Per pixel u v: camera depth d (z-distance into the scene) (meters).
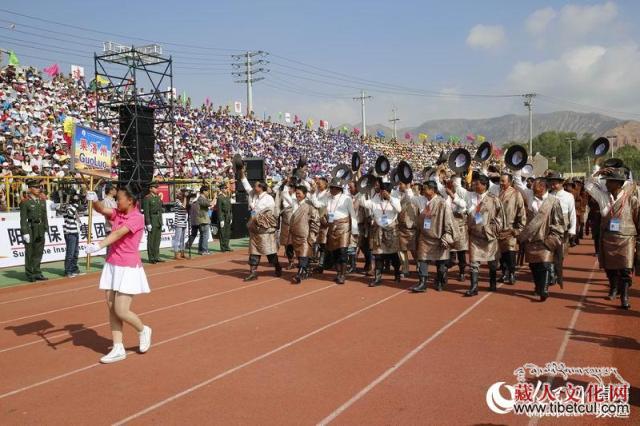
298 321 7.86
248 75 52.28
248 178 21.22
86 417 4.75
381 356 6.12
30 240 11.98
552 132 117.56
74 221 12.73
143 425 4.54
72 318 8.68
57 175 20.78
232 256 16.45
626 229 8.15
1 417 4.80
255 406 4.84
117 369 6.00
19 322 8.47
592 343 6.44
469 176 11.80
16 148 21.56
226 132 37.69
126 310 6.25
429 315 8.03
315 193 11.84
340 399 4.94
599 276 11.28
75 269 12.84
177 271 13.48
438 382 5.28
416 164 55.16
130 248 6.27
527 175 14.80
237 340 6.96
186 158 29.69
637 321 7.44
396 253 10.77
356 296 9.60
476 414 4.56
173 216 18.78
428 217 9.68
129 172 18.41
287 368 5.81
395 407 4.73
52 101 27.80
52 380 5.73
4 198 16.89
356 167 13.05
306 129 50.16
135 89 18.48
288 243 12.64
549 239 8.79
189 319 8.25
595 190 8.49
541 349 6.25
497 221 9.51
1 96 24.97
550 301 8.86
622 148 81.12
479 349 6.30
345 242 10.80
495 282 9.74
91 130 12.12
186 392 5.24
